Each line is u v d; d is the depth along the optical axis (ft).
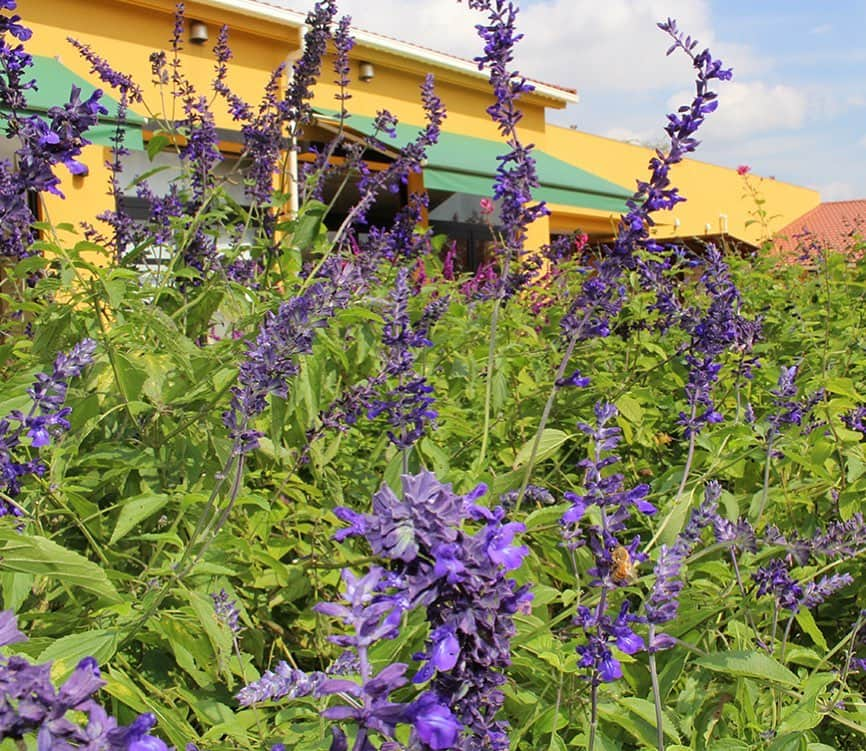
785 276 21.16
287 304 7.16
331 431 10.93
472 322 14.73
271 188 15.16
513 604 4.14
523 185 10.91
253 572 9.32
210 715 6.86
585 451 12.69
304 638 9.84
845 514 10.69
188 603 7.92
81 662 3.36
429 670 3.85
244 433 7.23
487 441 11.34
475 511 4.13
